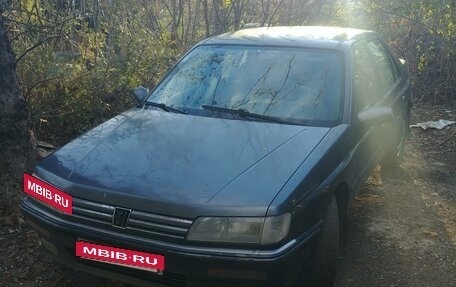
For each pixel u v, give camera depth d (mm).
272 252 2850
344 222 4121
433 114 8328
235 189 3002
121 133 3764
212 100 4215
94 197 3084
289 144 3518
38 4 6465
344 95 4062
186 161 3301
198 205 2896
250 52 4539
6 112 4336
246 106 4090
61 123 6160
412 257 4168
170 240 2922
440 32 8250
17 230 4293
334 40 4574
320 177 3297
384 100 4875
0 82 4289
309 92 4113
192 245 2889
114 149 3514
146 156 3391
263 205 2885
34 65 5887
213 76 4430
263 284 2869
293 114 3969
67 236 3154
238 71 4402
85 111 6305
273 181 3078
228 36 4902
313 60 4344
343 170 3598
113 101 6684
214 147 3473
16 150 4422
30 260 3941
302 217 3061
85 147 3600
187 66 4672
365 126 4062
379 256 4172
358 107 4137
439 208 5078
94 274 3188
